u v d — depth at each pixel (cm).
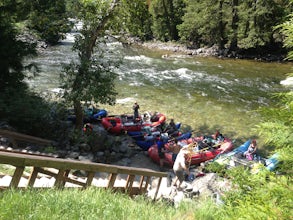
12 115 1354
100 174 1151
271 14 3641
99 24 1470
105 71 1455
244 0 3706
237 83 2630
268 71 3112
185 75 2820
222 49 3953
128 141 1581
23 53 1548
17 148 1152
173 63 3294
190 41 4369
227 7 3888
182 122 1814
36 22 1503
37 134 1405
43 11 1534
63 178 541
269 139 368
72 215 414
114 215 448
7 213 374
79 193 496
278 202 341
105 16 1457
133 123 1680
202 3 3956
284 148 362
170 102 2109
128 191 710
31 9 1531
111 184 637
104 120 1650
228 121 1842
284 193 335
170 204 721
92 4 1433
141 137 1576
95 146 1379
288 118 349
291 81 2652
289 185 342
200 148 1445
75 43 1462
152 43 4475
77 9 1452
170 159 1348
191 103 2111
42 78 2394
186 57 3678
